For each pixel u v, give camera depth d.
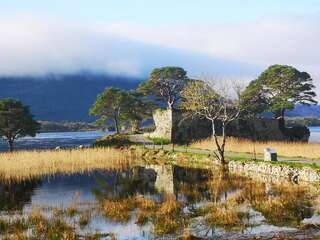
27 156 58.53
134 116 108.19
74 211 29.25
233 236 22.28
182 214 27.59
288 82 95.81
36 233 23.62
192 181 43.16
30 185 43.34
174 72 108.75
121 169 55.38
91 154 62.72
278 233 22.55
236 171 49.50
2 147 117.56
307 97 98.56
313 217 25.78
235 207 28.80
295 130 91.56
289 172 42.56
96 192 38.34
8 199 35.41
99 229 24.50
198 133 81.62
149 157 68.50
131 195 35.91
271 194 33.25
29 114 88.94
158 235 23.03
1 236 23.11
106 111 107.38
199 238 22.05
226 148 66.38
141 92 111.31
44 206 31.88
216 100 64.75
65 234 22.70
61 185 43.06
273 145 63.62
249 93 92.19
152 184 42.38
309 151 54.31
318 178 38.41
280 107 92.31
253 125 85.88
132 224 25.47
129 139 86.00
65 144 121.00
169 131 80.56
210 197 33.44
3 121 84.31
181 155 63.94
